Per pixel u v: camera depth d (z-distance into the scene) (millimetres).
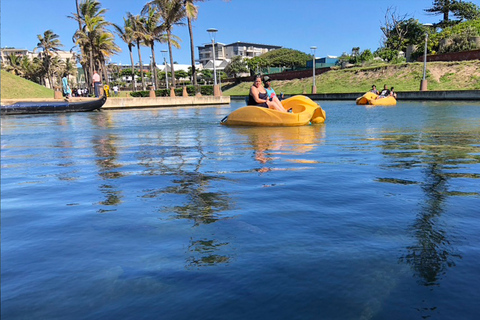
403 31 58406
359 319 1297
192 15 34812
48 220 2479
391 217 2391
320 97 37688
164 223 2344
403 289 1487
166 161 4699
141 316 1353
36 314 1386
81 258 1861
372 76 42688
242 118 9852
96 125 11367
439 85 34875
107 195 3098
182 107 28156
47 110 20484
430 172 3832
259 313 1349
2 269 1761
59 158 5164
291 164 4359
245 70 82188
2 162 4898
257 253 1857
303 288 1510
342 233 2115
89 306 1428
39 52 84250
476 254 1804
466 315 1312
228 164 4406
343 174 3777
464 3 56312
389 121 10508
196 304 1417
